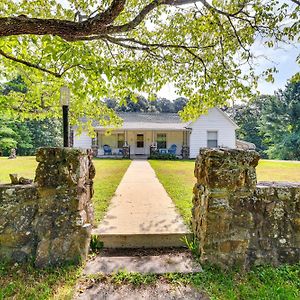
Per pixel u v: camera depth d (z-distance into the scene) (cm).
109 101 2611
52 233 254
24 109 553
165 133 1964
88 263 253
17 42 322
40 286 213
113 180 714
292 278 230
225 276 232
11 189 261
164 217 365
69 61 247
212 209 246
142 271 238
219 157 250
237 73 448
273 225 256
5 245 255
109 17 258
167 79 497
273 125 2309
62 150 261
